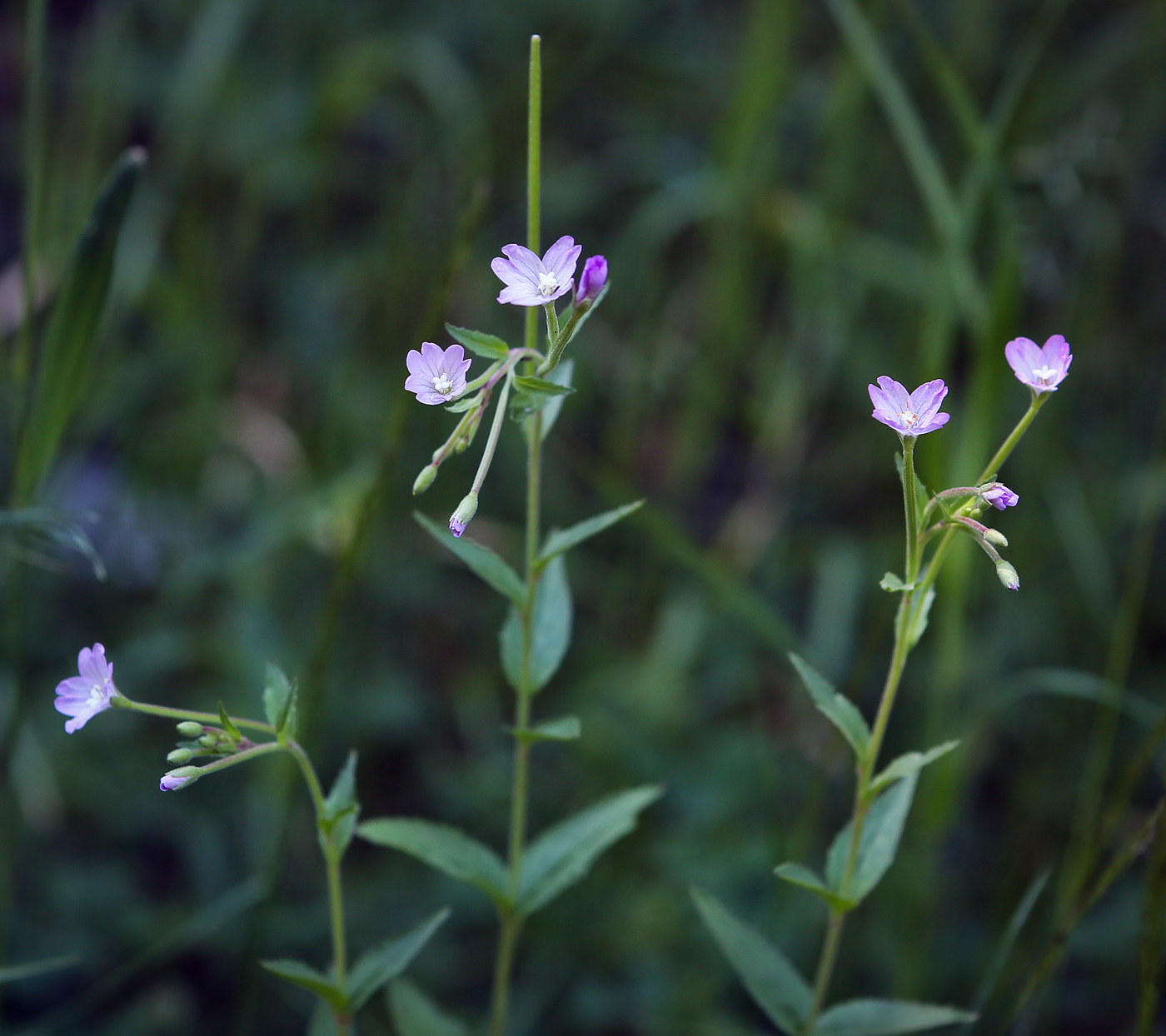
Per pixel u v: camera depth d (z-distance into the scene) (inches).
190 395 31.5
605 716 26.3
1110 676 23.1
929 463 23.4
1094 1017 24.5
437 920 20.6
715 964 24.4
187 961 24.6
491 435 19.3
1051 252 30.2
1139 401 31.5
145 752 26.5
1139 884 25.0
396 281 30.8
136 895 25.1
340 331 33.0
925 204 32.4
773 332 33.4
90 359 21.6
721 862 25.0
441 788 26.4
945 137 33.2
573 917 24.9
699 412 31.4
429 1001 21.6
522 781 21.0
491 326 32.6
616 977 24.5
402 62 32.0
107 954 24.5
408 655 29.6
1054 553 29.1
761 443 30.9
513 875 21.1
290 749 19.8
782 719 28.0
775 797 23.8
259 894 22.6
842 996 24.4
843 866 20.5
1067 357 19.2
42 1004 24.2
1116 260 29.4
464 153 31.9
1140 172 31.3
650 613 29.8
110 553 29.9
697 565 23.6
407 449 30.0
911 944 23.6
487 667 29.4
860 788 20.1
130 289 29.2
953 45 33.0
